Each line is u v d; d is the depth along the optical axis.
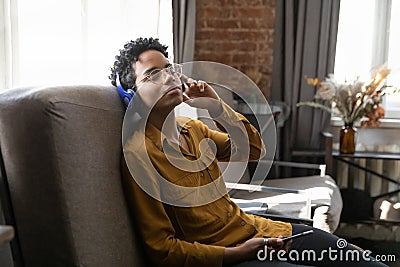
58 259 1.25
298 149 3.36
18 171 1.24
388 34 3.52
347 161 3.39
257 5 3.39
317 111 3.40
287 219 1.86
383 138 3.53
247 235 1.59
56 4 2.35
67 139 1.22
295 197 2.57
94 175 1.29
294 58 3.37
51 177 1.21
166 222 1.40
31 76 2.30
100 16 2.51
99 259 1.27
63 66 2.39
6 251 1.40
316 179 2.95
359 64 3.55
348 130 3.25
